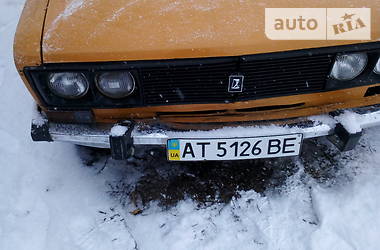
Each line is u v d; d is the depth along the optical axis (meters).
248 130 2.01
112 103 1.92
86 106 1.93
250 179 2.51
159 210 2.37
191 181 2.51
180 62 1.77
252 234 2.23
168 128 2.01
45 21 1.83
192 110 2.00
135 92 1.90
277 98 1.98
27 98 3.18
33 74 1.79
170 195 2.44
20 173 2.60
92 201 2.42
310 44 1.79
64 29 1.79
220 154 2.07
